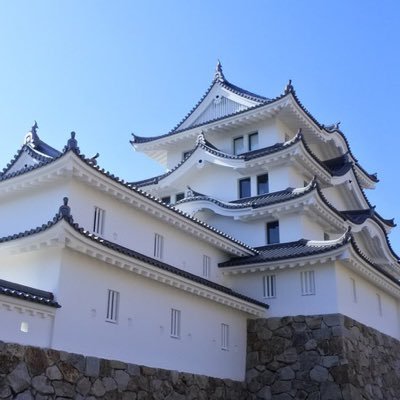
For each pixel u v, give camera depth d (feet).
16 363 36.68
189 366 55.06
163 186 84.89
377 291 74.74
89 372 42.45
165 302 53.88
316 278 63.87
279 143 81.41
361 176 101.19
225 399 58.85
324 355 59.72
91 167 48.65
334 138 91.86
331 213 73.92
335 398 57.26
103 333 45.47
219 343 60.85
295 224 71.97
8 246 44.29
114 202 54.29
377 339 69.00
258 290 67.97
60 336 41.16
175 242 62.59
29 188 50.98
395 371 71.97
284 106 79.92
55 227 41.22
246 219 74.95
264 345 64.23
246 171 79.41
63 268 42.80
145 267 49.80
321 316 61.67
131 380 46.55
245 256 70.79
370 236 83.05
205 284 57.36
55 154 58.23
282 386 61.11
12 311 37.83
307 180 82.28
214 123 85.97
